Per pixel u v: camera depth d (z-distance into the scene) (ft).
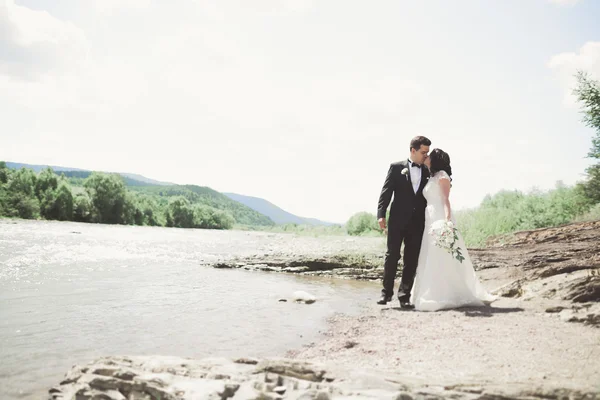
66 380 8.93
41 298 18.35
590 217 53.36
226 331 14.03
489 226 54.49
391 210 19.80
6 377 9.55
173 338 13.08
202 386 8.16
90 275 25.39
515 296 18.66
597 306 14.67
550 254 29.81
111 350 11.69
